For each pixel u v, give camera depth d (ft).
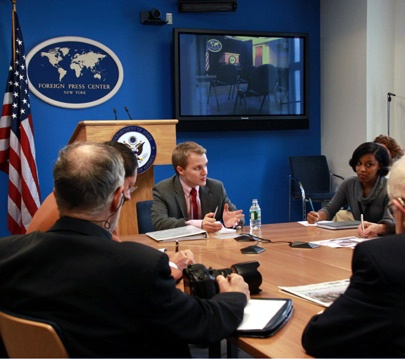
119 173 3.88
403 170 3.89
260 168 18.19
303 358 3.50
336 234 8.21
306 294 4.87
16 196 13.21
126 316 3.43
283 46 17.62
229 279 4.63
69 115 15.48
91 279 3.42
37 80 14.99
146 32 16.26
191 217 9.32
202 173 9.10
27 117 13.39
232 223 8.82
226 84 16.98
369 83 16.84
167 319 3.46
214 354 4.23
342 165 18.01
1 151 13.32
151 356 3.56
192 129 16.67
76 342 3.35
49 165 15.26
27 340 3.43
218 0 16.56
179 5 16.34
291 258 6.53
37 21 14.97
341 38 17.72
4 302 3.62
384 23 17.02
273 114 17.69
